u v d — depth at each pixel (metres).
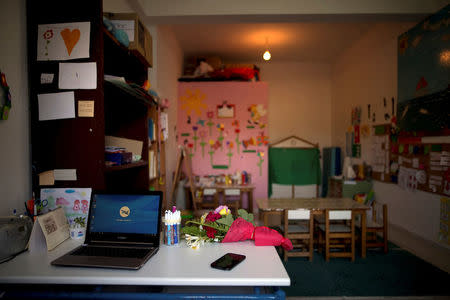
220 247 1.49
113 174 2.39
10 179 1.47
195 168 5.31
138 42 2.03
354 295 2.26
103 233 1.47
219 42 5.04
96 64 1.53
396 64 3.83
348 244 3.20
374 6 3.05
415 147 3.41
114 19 2.00
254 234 1.54
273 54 5.75
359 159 4.97
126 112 2.39
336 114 6.04
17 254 1.34
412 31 3.44
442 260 2.94
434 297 2.23
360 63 4.91
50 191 1.56
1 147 1.42
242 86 5.30
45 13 1.55
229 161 5.30
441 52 2.96
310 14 3.09
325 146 6.33
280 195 5.49
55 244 1.43
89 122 1.54
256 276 1.14
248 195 4.79
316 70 6.32
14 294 1.07
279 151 5.50
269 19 3.22
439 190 3.00
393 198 3.88
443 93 2.93
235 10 3.08
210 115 5.30
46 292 1.08
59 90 1.55
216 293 1.17
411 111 3.46
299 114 6.32
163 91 3.84
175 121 4.85
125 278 1.11
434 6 3.03
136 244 1.44
